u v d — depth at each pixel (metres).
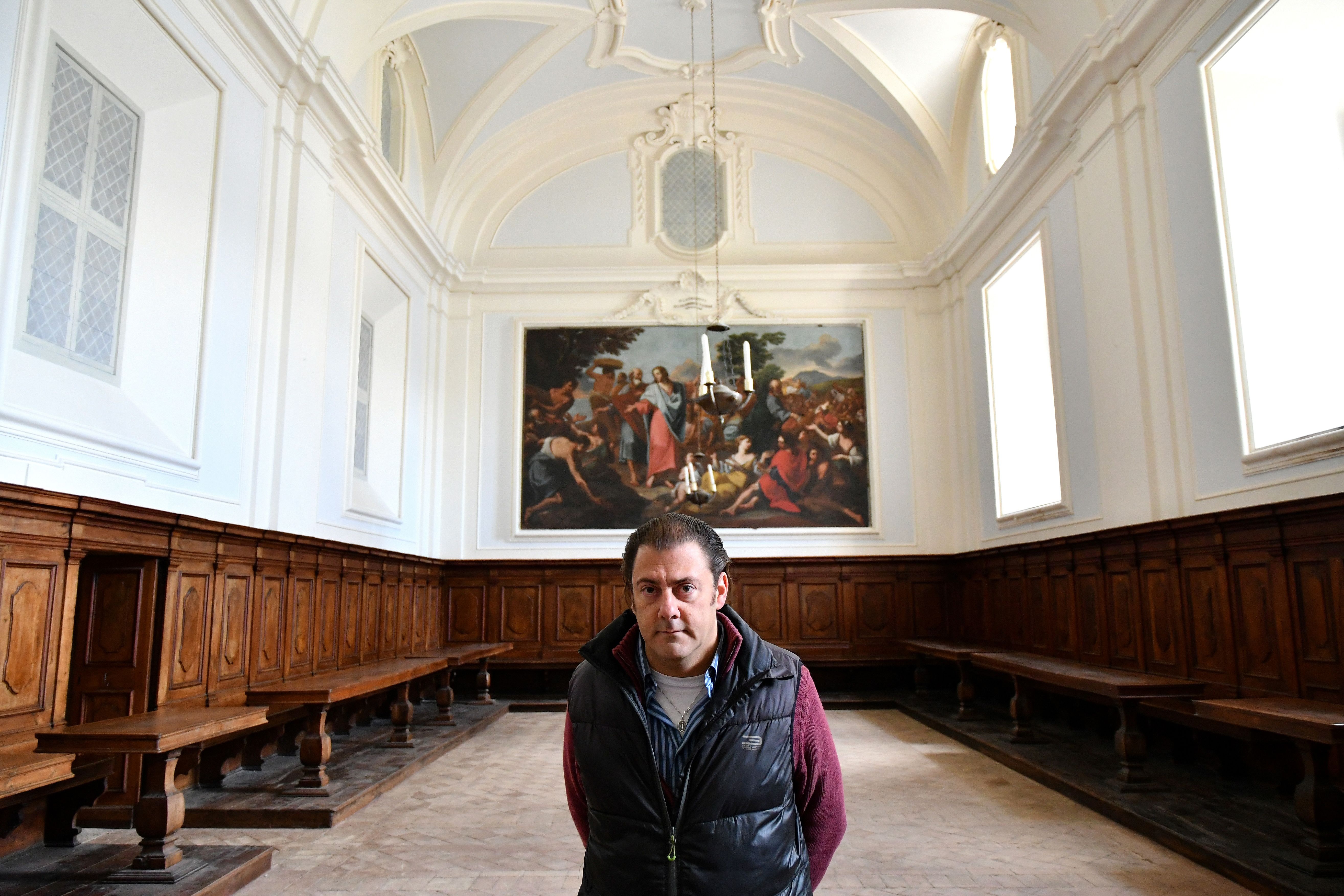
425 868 4.78
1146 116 7.93
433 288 13.34
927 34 11.91
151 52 6.40
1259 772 6.28
